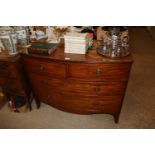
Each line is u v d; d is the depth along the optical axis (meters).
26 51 1.64
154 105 2.20
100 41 1.80
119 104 1.72
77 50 1.55
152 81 2.73
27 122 1.98
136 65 3.23
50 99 1.89
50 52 1.55
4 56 1.71
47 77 1.67
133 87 2.57
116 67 1.42
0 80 1.88
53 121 2.00
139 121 1.96
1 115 2.09
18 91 1.94
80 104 1.77
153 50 3.96
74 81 1.58
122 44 1.59
